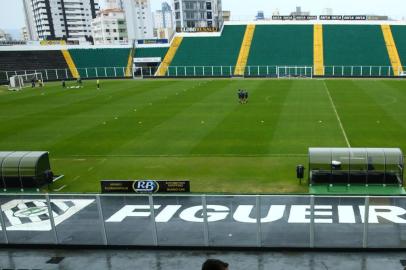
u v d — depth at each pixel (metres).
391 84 61.28
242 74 81.12
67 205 16.27
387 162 18.78
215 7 153.62
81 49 95.44
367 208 12.04
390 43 85.50
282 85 63.09
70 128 35.62
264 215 15.41
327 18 96.50
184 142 29.47
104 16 169.62
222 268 4.79
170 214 15.90
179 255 12.67
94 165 24.86
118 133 33.03
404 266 11.55
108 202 17.00
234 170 22.81
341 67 78.88
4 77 81.31
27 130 35.44
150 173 22.92
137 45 96.56
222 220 15.11
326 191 18.48
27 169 20.39
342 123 33.84
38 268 12.41
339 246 12.49
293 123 34.47
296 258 12.15
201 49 92.38
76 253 13.12
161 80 78.75
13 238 13.94
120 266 12.28
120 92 60.12
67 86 71.38
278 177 21.33
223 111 41.12
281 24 96.62
